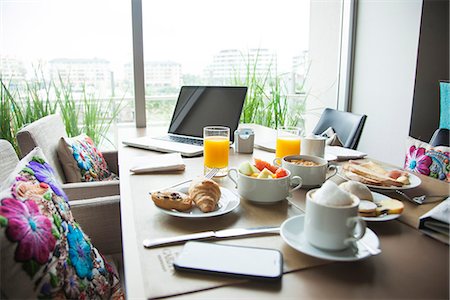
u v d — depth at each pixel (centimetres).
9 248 62
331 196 66
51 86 227
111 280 102
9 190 75
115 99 245
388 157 281
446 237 75
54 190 92
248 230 78
